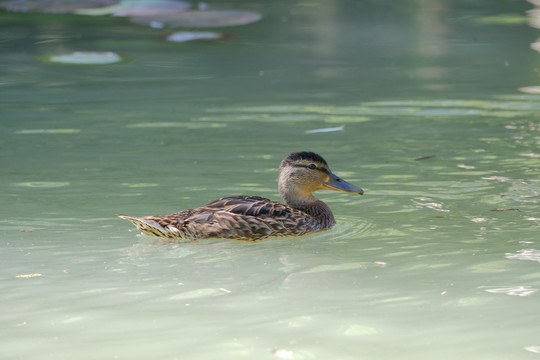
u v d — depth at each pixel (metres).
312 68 27.36
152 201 13.52
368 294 9.33
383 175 15.12
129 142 17.80
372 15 38.31
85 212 12.94
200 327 8.42
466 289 9.41
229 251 11.27
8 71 26.81
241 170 15.47
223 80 25.45
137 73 26.69
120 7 40.00
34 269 10.34
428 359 7.59
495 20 36.22
